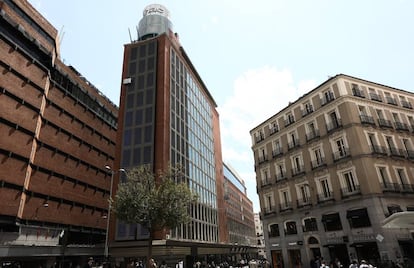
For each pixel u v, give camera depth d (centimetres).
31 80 3020
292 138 3516
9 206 2558
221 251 4550
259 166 3916
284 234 3250
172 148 3381
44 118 3322
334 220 2697
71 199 3612
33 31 3159
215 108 6066
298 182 3222
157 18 4756
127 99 3634
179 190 2050
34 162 3086
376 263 2245
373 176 2497
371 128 2775
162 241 2619
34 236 2958
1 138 2578
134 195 1995
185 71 4475
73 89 4016
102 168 4416
